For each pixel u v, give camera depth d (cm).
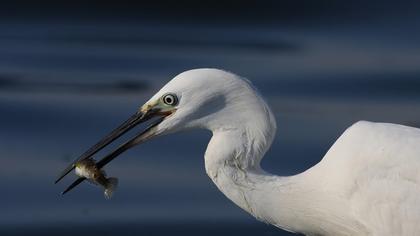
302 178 1018
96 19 2539
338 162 1005
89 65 2144
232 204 1461
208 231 1372
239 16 2611
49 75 2047
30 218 1403
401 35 2422
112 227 1377
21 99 1856
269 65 2144
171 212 1426
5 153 1591
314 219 1022
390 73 2056
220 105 982
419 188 974
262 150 992
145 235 1352
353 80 2012
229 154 989
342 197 1002
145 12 2603
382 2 2652
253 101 982
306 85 1981
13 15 2550
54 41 2356
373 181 988
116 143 1580
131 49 2298
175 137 1650
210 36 2438
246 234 1369
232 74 984
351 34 2441
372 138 996
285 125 1725
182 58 2219
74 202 1455
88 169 1013
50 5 2592
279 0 2688
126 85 1981
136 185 1497
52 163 1548
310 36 2431
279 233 1376
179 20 2572
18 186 1483
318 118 1764
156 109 992
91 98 1877
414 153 977
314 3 2675
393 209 984
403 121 1770
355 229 1013
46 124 1720
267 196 1006
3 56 2212
